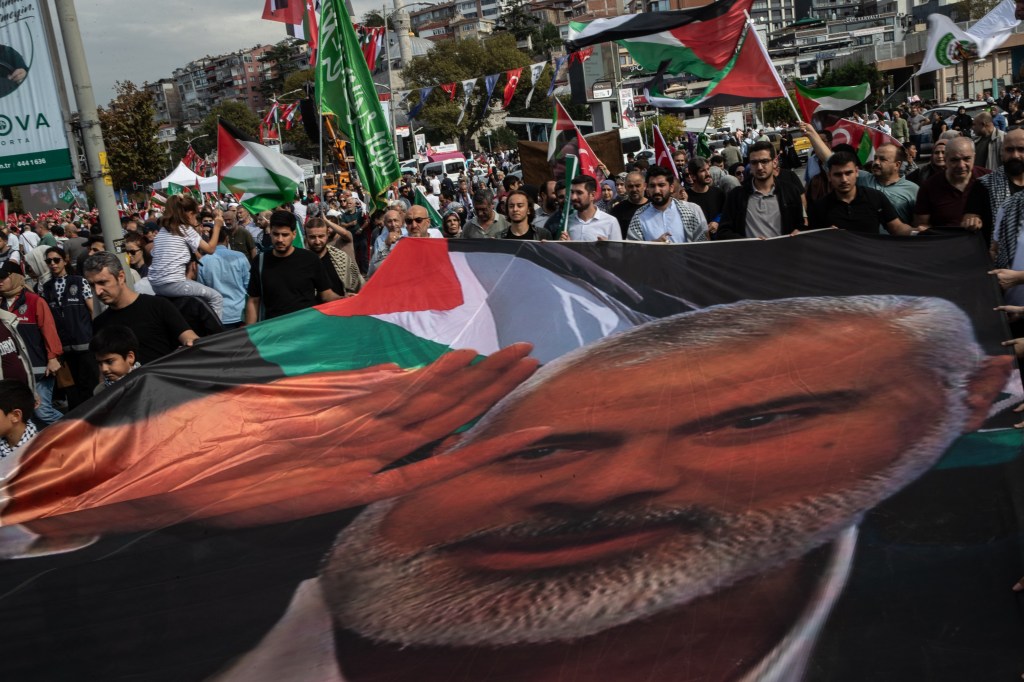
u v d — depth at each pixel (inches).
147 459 150.0
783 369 148.0
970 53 415.2
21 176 327.6
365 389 162.9
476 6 7032.5
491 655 107.5
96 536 132.1
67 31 320.8
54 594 122.6
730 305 168.2
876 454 129.8
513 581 114.8
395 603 114.1
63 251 328.5
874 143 386.0
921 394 140.8
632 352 159.6
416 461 140.9
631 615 109.3
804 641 104.9
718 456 132.4
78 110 327.6
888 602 108.5
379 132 343.0
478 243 185.6
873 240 176.2
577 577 116.0
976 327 153.6
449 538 123.0
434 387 158.2
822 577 112.3
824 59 3449.8
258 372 161.3
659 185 254.5
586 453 135.3
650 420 142.3
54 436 148.4
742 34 275.7
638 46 287.4
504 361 163.3
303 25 454.6
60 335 330.0
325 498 138.5
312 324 171.0
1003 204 181.2
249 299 254.4
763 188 235.6
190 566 124.3
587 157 311.0
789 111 1716.3
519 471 138.0
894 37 3555.6
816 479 127.6
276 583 118.4
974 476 124.6
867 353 150.6
